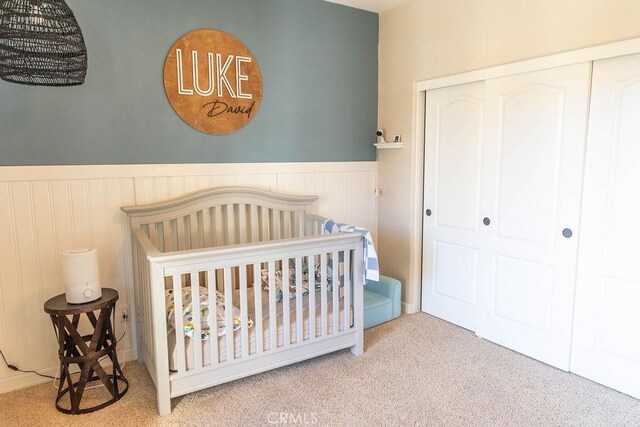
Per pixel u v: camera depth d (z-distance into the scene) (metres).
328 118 3.57
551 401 2.31
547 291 2.70
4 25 1.81
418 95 3.48
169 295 2.54
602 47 2.30
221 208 3.05
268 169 3.28
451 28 3.14
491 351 2.93
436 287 3.56
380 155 3.89
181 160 2.90
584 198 2.47
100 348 2.32
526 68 2.68
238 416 2.19
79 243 2.60
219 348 2.35
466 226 3.23
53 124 2.47
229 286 2.31
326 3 3.45
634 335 2.32
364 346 3.02
